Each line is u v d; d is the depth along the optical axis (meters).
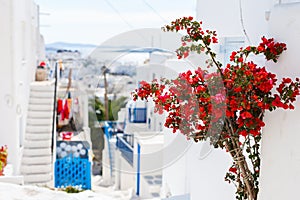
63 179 8.44
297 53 2.14
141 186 6.92
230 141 2.38
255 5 3.46
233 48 4.12
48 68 13.60
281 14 2.24
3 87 7.48
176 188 6.26
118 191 6.98
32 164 8.48
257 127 2.23
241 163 2.42
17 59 7.78
